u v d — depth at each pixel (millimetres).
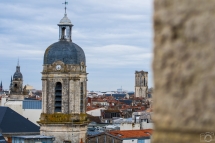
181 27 11219
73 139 140000
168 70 11250
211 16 11008
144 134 158625
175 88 11133
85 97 143250
